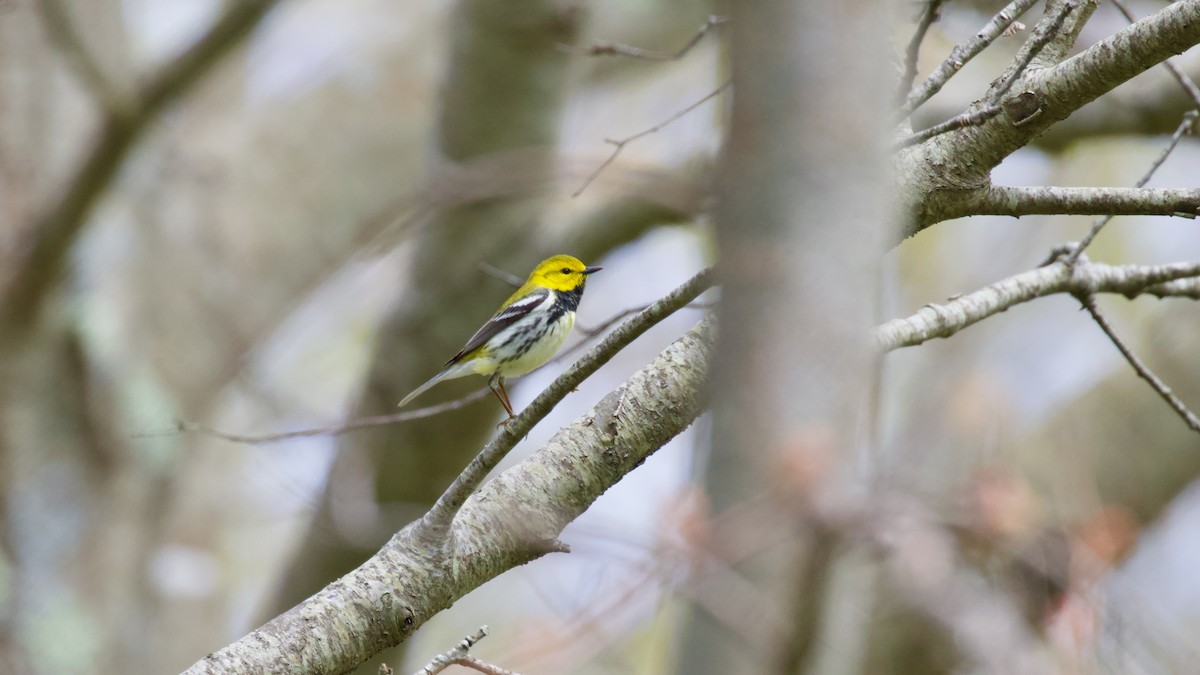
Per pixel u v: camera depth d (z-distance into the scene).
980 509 4.30
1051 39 6.51
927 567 3.70
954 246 20.52
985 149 6.48
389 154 17.77
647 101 20.00
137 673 15.70
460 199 11.16
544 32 13.72
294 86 18.33
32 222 13.97
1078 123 13.06
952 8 11.39
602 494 6.41
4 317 14.15
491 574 6.20
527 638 3.80
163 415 15.63
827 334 2.90
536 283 13.30
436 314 14.36
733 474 2.83
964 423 8.47
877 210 3.05
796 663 2.80
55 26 12.21
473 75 13.92
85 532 15.08
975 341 16.95
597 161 10.20
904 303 19.67
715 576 2.84
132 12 17.17
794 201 3.02
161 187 16.55
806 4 3.12
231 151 17.25
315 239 17.19
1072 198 6.65
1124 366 13.34
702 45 18.09
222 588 17.86
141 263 15.95
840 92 3.09
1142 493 12.72
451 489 5.90
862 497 2.98
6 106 14.54
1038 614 5.04
